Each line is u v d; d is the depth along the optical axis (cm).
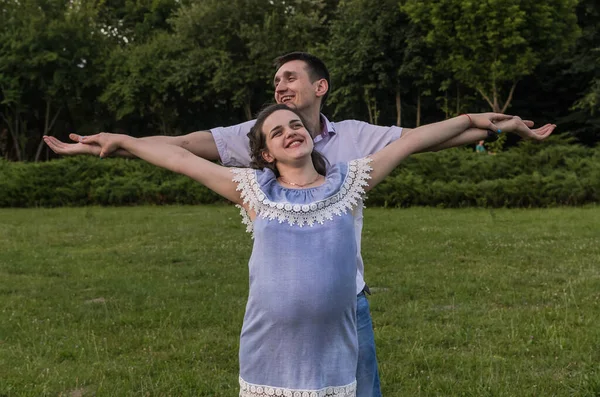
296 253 243
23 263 942
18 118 3088
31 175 1923
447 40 2300
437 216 1355
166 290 760
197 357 532
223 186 264
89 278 838
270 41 2734
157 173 1952
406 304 670
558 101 2873
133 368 504
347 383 246
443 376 478
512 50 2259
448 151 1764
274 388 242
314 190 256
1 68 2831
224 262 924
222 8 2883
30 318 653
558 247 952
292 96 304
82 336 592
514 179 1544
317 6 2900
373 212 1466
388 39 2450
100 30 3189
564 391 443
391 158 274
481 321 603
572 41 2378
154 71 2866
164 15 3566
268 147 264
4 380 480
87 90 3122
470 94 2627
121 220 1452
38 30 2878
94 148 286
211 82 2786
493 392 441
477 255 919
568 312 620
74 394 464
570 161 1638
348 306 247
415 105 2730
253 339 247
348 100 2539
